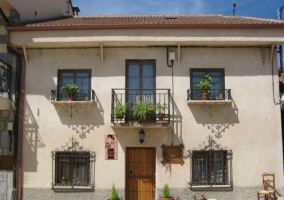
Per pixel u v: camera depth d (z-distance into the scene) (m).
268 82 11.09
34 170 10.87
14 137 10.95
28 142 10.96
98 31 10.70
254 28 10.71
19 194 10.77
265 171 10.78
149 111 10.49
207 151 10.87
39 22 11.99
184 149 10.84
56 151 10.90
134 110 10.48
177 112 10.96
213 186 10.72
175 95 11.02
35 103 11.08
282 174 10.77
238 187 10.74
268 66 11.14
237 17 13.67
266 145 10.87
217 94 11.08
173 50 11.17
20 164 10.86
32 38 10.77
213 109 10.98
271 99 11.03
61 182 10.85
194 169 10.84
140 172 11.02
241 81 11.08
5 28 10.99
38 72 11.20
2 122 10.99
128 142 10.88
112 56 11.17
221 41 10.71
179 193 10.72
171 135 10.88
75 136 10.95
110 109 11.00
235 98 11.02
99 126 10.95
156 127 10.68
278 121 10.95
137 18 13.89
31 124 11.02
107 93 11.06
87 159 10.88
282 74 14.77
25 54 11.12
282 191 10.71
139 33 10.67
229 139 10.88
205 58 11.14
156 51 11.17
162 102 10.99
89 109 11.02
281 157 10.84
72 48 11.25
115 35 10.68
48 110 11.06
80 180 10.88
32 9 12.76
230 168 10.77
